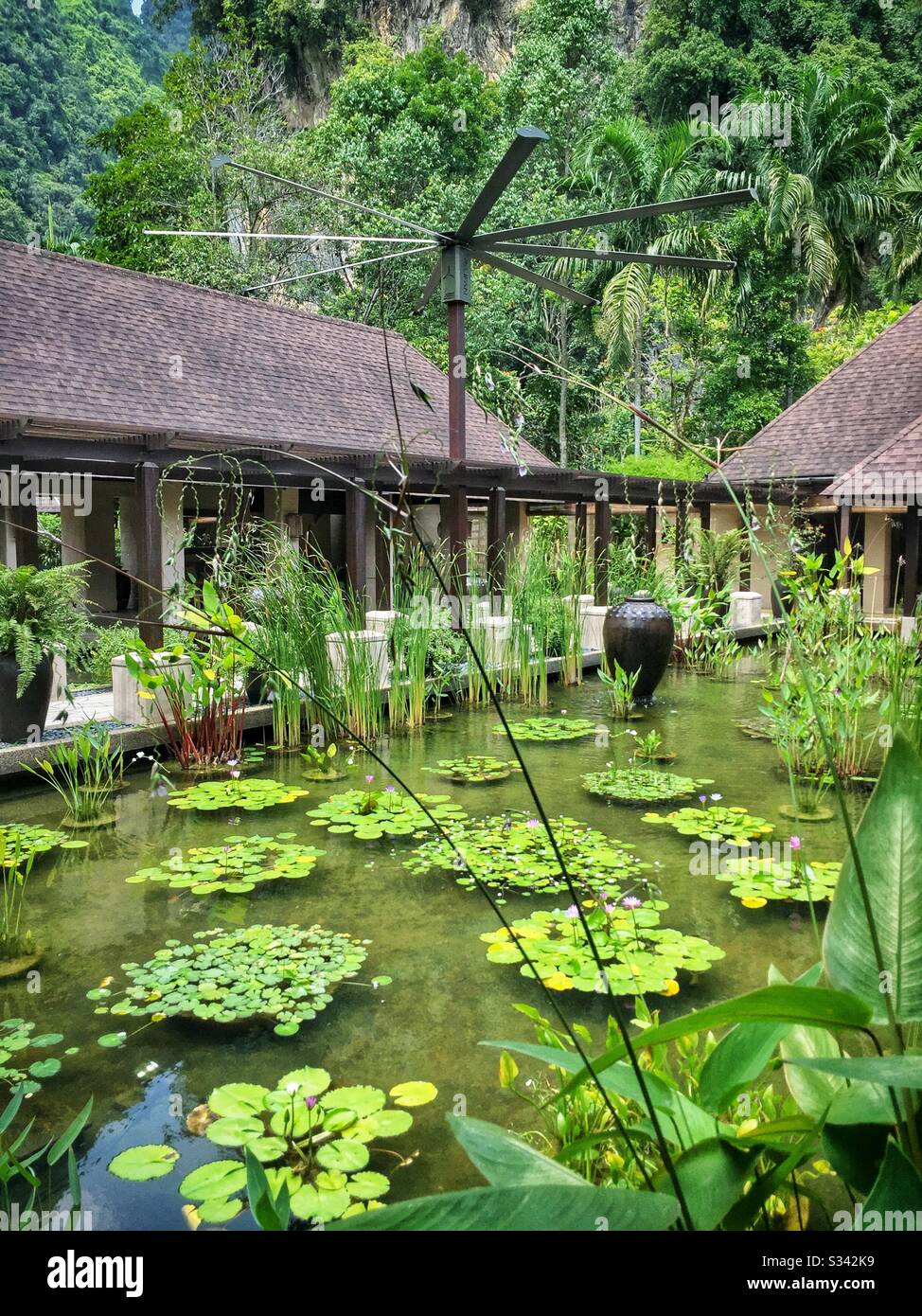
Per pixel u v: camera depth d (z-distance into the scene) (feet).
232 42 107.76
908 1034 4.94
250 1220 6.08
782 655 31.07
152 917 11.91
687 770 19.90
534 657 29.91
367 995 9.73
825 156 73.05
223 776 19.58
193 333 44.91
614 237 73.51
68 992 9.82
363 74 98.63
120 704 22.07
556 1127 6.62
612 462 73.92
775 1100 5.98
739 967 10.38
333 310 78.59
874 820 4.49
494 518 36.70
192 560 45.11
